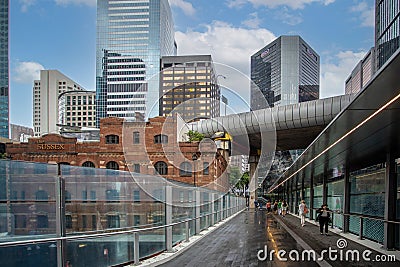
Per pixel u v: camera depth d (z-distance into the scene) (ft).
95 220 26.89
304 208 71.46
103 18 336.08
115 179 29.30
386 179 41.63
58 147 154.92
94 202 26.99
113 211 28.89
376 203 47.16
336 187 70.49
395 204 40.81
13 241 20.74
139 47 298.76
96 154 153.89
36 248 22.17
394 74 20.27
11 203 21.34
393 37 221.66
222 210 82.38
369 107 27.17
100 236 26.04
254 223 79.71
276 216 111.24
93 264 26.27
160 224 36.45
